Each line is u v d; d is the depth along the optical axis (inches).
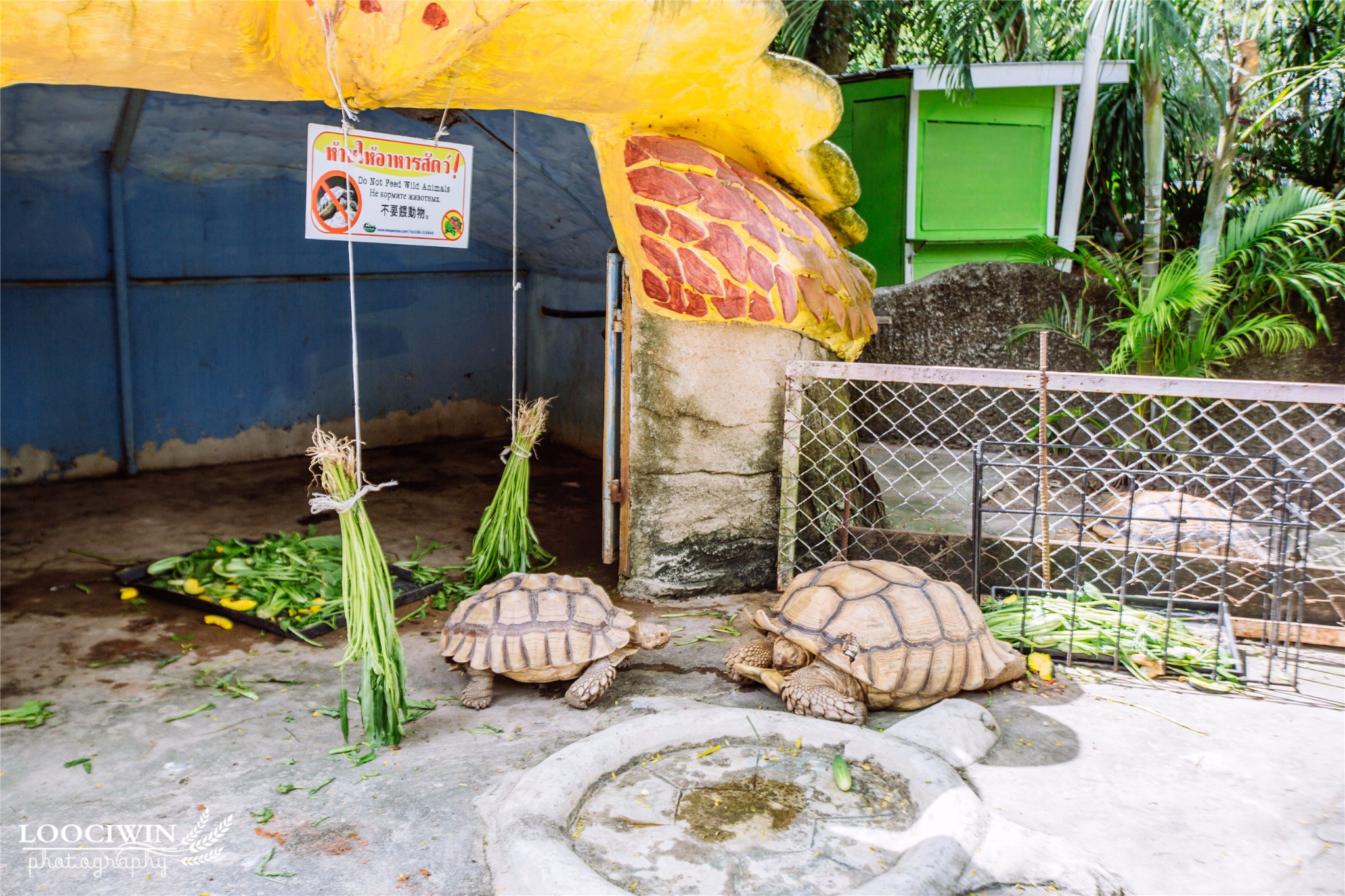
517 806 117.9
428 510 266.1
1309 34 293.4
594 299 313.7
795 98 181.3
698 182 179.8
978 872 107.7
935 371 177.8
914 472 284.8
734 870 109.3
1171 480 225.5
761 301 183.0
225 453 307.0
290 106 235.5
